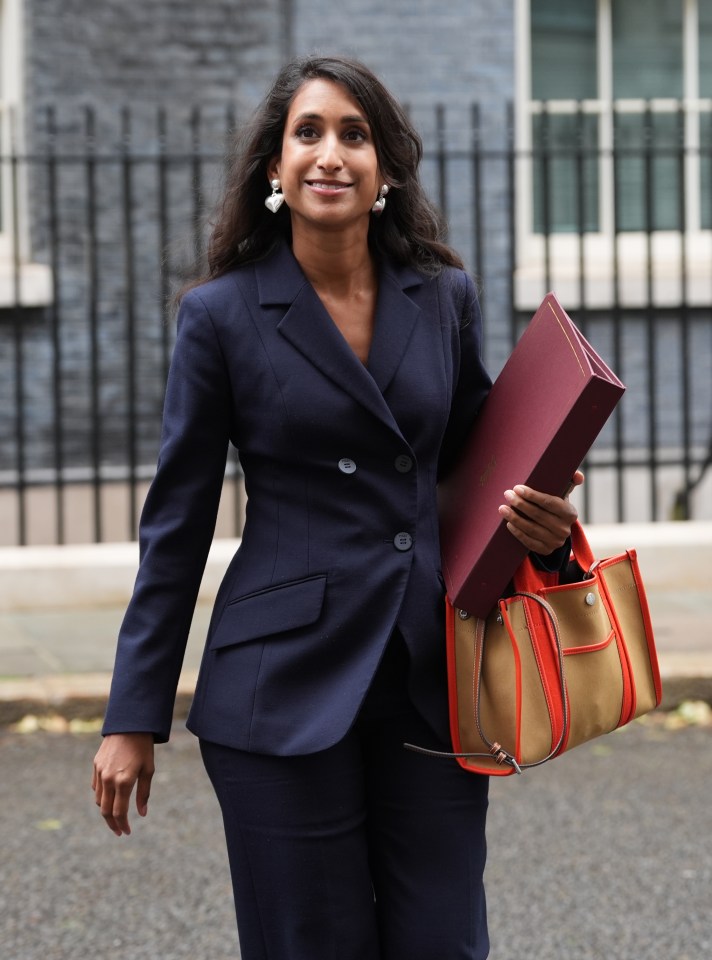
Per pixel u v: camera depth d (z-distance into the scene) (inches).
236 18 348.2
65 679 220.4
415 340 87.7
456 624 86.4
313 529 85.8
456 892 85.9
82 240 348.8
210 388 85.8
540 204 366.9
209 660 88.2
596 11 366.0
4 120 346.6
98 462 281.3
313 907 84.7
